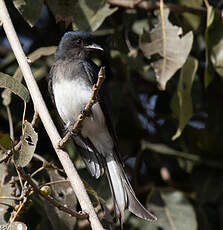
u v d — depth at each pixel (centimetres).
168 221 1059
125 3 1120
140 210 841
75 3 1025
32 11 962
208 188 1131
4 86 769
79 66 995
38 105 793
